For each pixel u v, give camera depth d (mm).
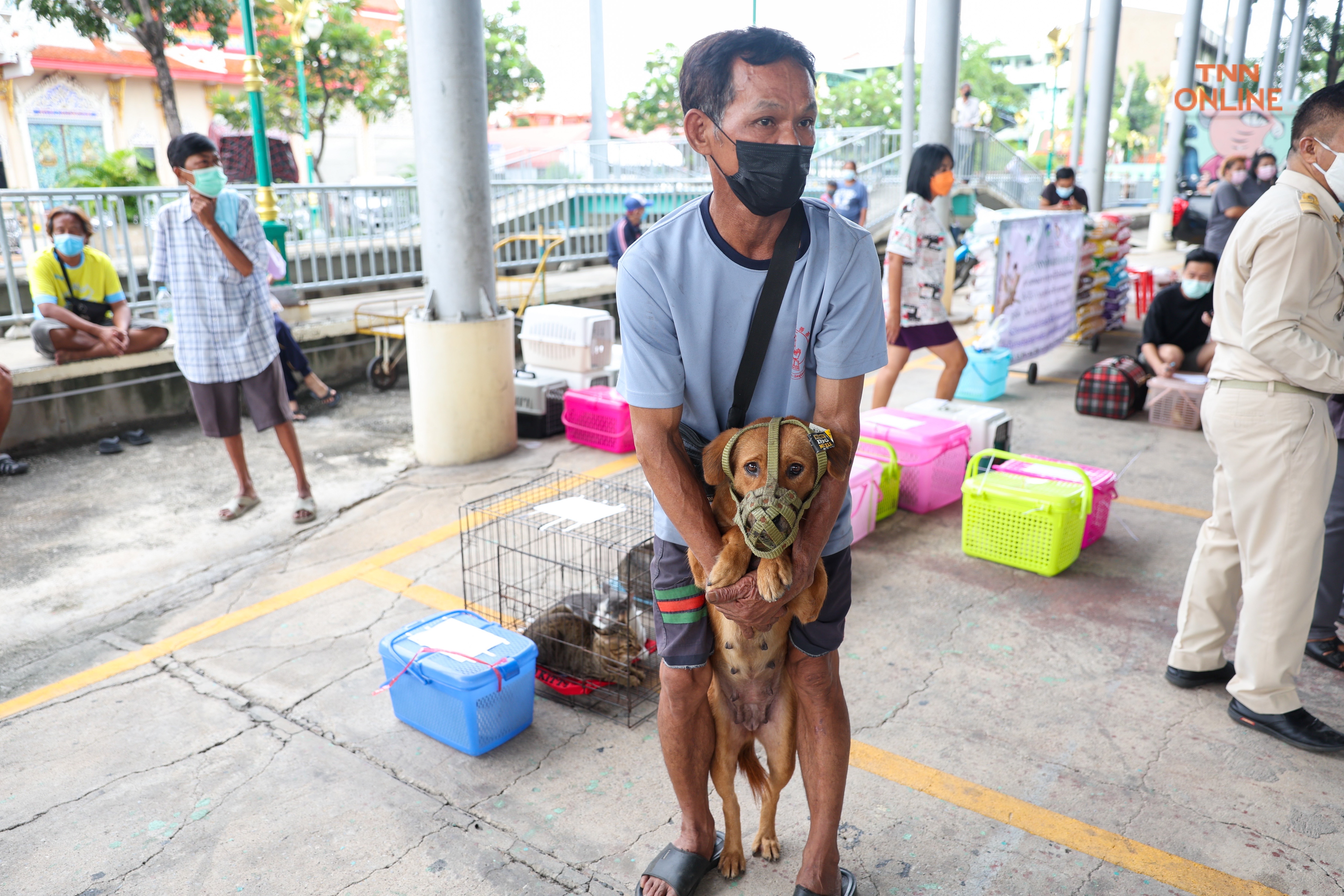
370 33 23297
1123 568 4234
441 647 2963
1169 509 4945
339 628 3711
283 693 3242
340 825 2551
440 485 5402
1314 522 2736
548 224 12156
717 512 1839
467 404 5703
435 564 4297
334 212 10133
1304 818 2543
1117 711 3090
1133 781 2711
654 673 3299
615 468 5652
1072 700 3156
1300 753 2842
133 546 4570
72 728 3025
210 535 4723
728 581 1732
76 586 4117
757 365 1861
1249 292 2633
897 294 5383
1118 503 5047
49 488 5469
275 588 4090
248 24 7770
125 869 2379
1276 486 2730
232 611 3877
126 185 15961
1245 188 9133
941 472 4984
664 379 1821
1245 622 2896
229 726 3037
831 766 2078
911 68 14516
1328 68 17766
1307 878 2320
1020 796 2650
